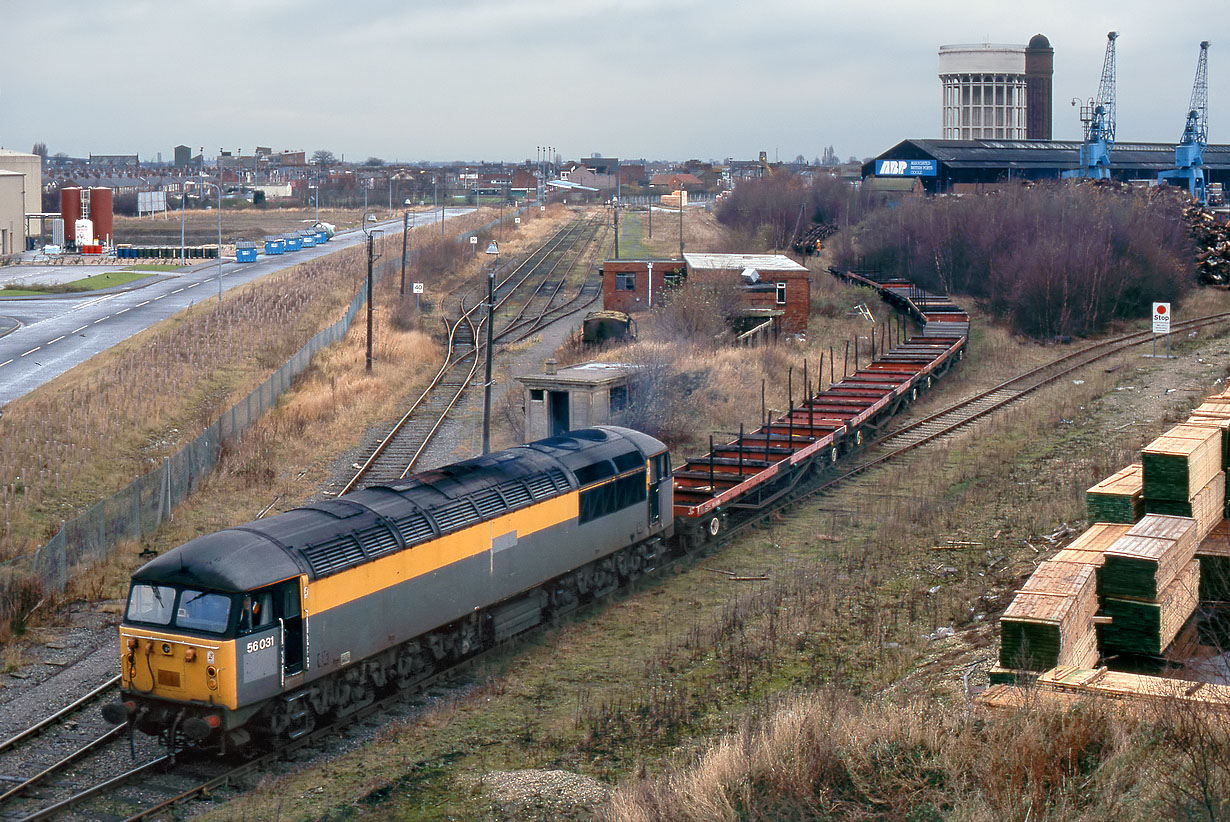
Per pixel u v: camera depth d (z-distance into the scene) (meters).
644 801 14.46
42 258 96.88
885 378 45.56
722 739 16.48
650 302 62.56
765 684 20.11
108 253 102.19
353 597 19.53
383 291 74.25
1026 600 16.53
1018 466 36.09
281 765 18.27
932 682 18.67
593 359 52.09
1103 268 62.69
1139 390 45.09
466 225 127.94
